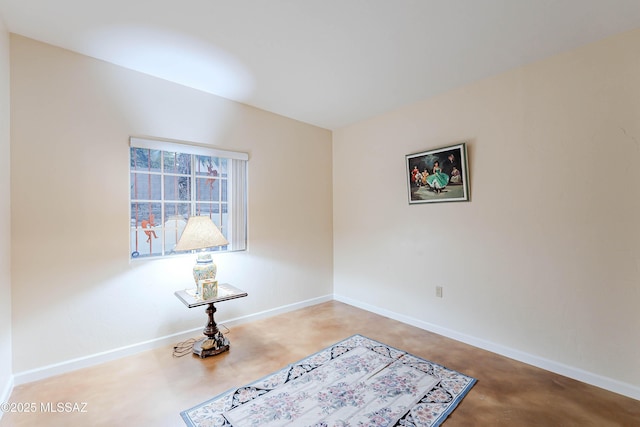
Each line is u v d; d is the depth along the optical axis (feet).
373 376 7.41
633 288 6.49
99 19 6.49
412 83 9.21
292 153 12.41
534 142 7.88
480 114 8.93
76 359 7.79
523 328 8.11
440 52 7.55
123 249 8.51
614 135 6.70
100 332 8.14
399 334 9.97
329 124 13.10
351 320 11.27
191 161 9.91
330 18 6.32
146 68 8.54
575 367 7.25
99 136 8.14
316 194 13.30
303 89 9.73
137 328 8.72
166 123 9.23
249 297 11.12
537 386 6.97
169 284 9.30
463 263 9.36
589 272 7.05
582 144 7.12
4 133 6.62
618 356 6.67
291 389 6.88
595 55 6.93
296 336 9.80
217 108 10.28
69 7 6.10
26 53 7.22
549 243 7.64
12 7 6.12
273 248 11.81
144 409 6.20
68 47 7.60
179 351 8.76
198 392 6.77
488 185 8.75
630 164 6.51
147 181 9.07
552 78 7.58
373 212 12.20
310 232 13.06
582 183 7.13
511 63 7.99
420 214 10.53
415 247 10.69
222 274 10.45
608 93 6.77
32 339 7.25
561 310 7.47
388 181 11.60
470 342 9.18
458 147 9.26
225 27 6.69
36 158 7.32
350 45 7.30
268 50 7.57
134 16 6.37
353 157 13.01
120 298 8.46
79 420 5.87
